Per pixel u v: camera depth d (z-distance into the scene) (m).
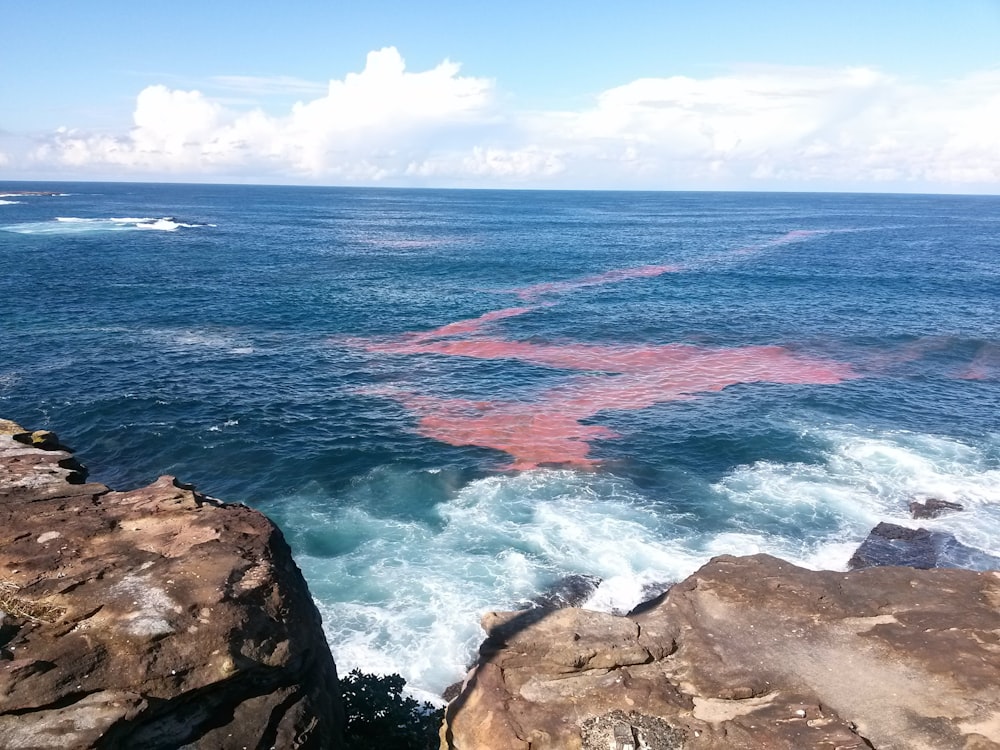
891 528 21.81
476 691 10.99
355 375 36.16
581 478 24.89
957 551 20.69
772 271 73.38
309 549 20.45
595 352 41.12
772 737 9.80
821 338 44.28
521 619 12.52
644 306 54.28
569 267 76.38
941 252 90.88
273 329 45.25
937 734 9.97
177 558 10.38
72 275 60.56
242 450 26.95
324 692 10.20
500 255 85.88
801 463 26.44
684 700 10.63
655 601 14.12
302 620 10.32
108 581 9.79
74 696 8.17
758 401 32.78
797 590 13.38
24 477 13.07
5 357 36.91
